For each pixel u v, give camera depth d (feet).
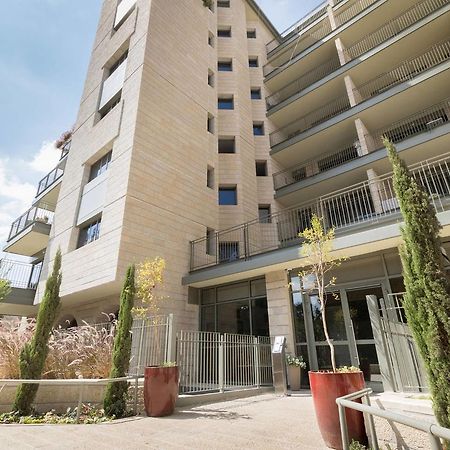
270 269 31.60
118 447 11.98
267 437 13.11
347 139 49.85
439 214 22.25
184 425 15.49
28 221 54.85
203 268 35.35
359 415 11.43
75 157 46.73
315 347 29.25
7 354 21.57
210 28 57.52
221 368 24.48
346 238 26.11
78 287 33.83
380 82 49.34
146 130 37.06
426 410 10.41
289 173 57.67
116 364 19.27
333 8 56.90
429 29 41.83
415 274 10.30
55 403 19.06
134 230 32.37
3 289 37.47
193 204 40.52
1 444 12.32
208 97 50.37
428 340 9.39
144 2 45.96
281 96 64.23
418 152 37.24
